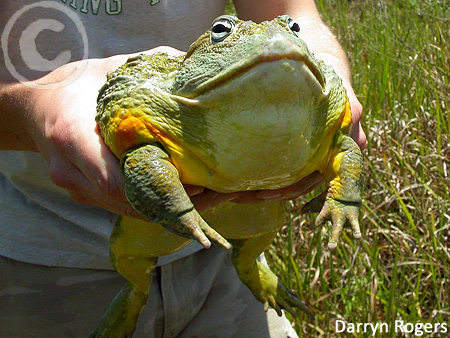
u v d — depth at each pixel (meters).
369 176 0.77
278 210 0.40
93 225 0.47
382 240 0.74
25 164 0.46
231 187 0.33
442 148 0.77
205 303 0.53
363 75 0.92
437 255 0.66
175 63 0.36
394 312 0.61
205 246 0.30
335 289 0.65
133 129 0.32
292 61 0.28
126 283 0.48
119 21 0.48
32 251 0.48
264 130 0.30
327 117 0.33
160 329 0.52
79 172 0.38
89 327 0.50
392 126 0.82
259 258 0.53
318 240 0.68
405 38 0.90
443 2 0.97
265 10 0.57
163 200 0.31
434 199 0.72
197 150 0.31
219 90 0.30
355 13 1.13
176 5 0.49
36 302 0.49
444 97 0.74
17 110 0.41
